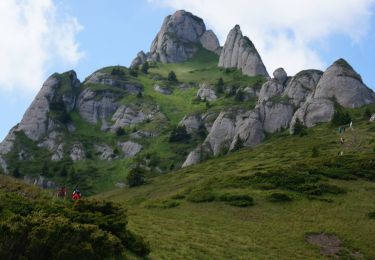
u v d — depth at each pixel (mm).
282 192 59531
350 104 136250
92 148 166125
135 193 90625
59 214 29688
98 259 24547
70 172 138500
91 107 192750
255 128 140500
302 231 47031
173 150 156125
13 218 23484
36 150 162875
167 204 58969
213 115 171750
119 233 30641
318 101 133750
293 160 83625
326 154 83062
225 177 73125
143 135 171250
